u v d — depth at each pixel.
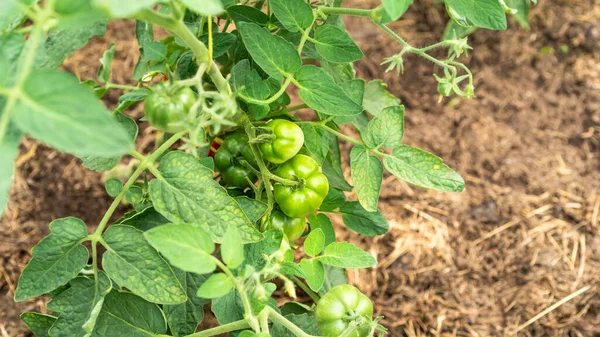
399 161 0.66
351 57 0.64
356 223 0.79
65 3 0.38
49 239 0.59
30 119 0.36
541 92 1.27
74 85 0.37
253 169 0.73
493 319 1.01
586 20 1.33
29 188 1.10
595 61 1.29
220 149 0.75
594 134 1.22
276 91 0.70
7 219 1.07
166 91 0.51
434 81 1.28
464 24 0.71
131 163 1.04
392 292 1.04
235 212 0.58
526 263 1.06
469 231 1.10
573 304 1.02
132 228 0.60
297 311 0.83
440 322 1.01
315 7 0.69
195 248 0.49
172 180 0.58
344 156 1.18
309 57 0.76
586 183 1.16
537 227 1.10
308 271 0.65
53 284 0.60
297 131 0.67
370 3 1.39
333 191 0.77
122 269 0.59
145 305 0.66
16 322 0.97
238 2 0.74
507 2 1.24
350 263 0.65
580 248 1.08
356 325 0.62
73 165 1.12
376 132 0.66
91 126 0.36
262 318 0.63
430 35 1.34
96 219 1.08
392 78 1.29
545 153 1.20
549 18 1.33
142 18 0.47
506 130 1.22
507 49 1.31
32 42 0.39
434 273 1.05
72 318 0.63
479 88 1.27
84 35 0.62
